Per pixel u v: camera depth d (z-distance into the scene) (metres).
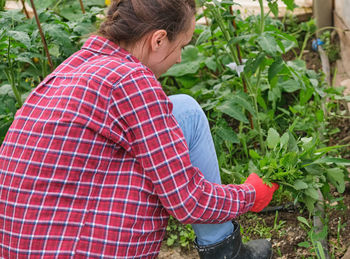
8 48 2.03
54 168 1.25
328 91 2.51
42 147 1.26
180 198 1.28
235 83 2.60
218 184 1.55
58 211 1.26
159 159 1.26
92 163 1.27
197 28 2.91
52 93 1.31
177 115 1.48
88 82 1.25
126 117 1.25
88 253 1.28
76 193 1.27
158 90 1.28
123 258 1.31
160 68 1.42
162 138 1.26
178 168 1.27
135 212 1.30
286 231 2.04
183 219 1.31
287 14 3.46
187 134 1.49
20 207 1.26
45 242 1.26
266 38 2.07
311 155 1.75
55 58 2.42
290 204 2.13
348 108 2.66
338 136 2.54
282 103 2.82
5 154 1.32
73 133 1.25
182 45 1.40
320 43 3.20
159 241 1.41
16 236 1.27
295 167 1.71
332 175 1.83
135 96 1.25
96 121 1.25
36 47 2.27
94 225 1.28
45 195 1.25
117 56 1.35
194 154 1.52
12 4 3.49
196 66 2.96
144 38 1.33
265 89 2.78
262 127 2.60
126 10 1.31
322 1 3.27
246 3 3.42
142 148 1.26
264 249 1.73
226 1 2.04
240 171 2.27
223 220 1.39
